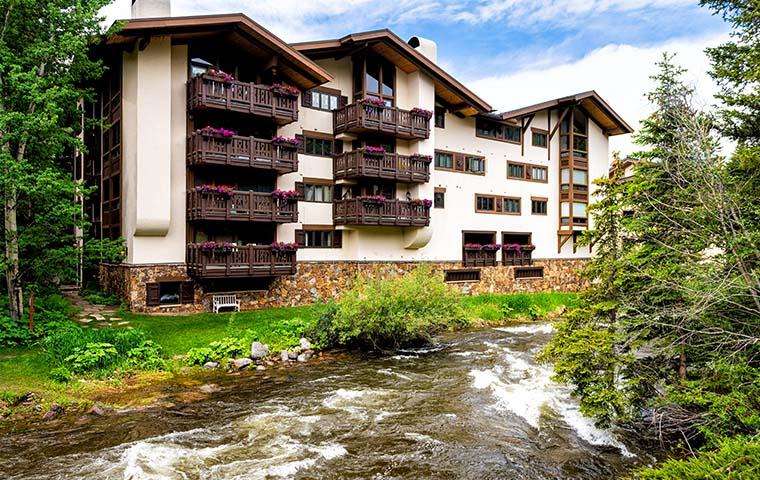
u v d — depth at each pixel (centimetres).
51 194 1470
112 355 1345
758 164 877
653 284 880
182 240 2008
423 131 2514
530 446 931
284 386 1306
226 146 1938
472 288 2886
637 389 971
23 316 1565
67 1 1541
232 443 930
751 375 783
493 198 3039
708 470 525
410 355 1702
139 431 976
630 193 942
